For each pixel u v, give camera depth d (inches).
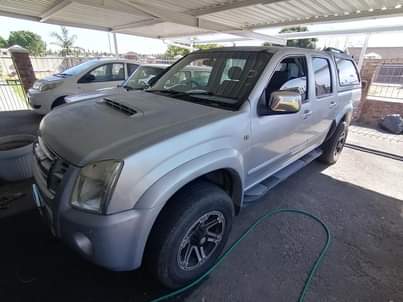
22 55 303.7
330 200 129.8
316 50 127.3
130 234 55.5
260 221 108.7
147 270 68.3
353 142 235.6
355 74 172.9
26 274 75.7
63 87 232.2
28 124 239.0
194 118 71.9
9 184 124.5
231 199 79.7
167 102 87.8
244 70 92.7
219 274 80.1
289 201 126.6
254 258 87.6
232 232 100.8
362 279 81.8
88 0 212.1
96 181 53.9
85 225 53.2
